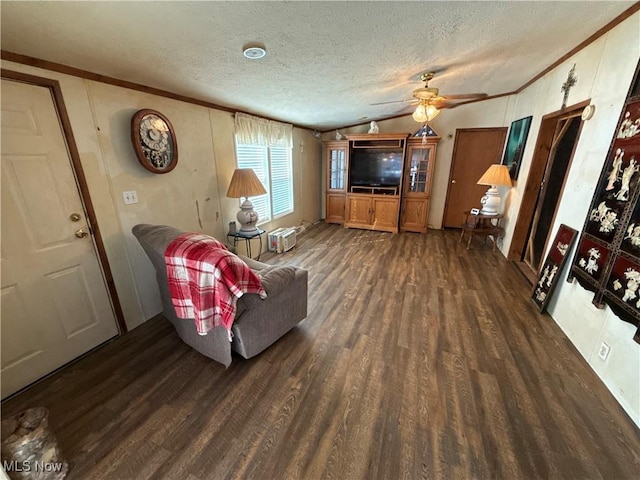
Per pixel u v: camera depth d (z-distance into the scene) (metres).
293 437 1.43
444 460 1.32
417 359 1.97
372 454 1.35
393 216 5.28
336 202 5.90
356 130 5.76
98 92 1.94
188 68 2.03
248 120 3.56
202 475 1.27
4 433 1.15
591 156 2.15
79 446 1.39
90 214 1.97
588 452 1.36
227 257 1.56
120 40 1.52
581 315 2.04
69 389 1.73
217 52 1.81
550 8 1.69
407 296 2.85
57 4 1.15
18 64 1.53
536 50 2.49
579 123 2.62
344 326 2.36
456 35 1.96
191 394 1.69
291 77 2.47
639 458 1.34
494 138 4.82
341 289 3.02
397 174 5.20
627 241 1.63
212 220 3.20
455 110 4.92
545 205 3.21
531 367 1.89
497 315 2.50
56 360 1.88
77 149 1.86
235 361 1.97
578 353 2.02
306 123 4.92
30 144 1.63
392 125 5.44
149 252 1.92
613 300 1.69
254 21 1.50
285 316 2.11
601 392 1.69
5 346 1.63
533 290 2.75
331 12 1.51
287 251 4.26
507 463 1.31
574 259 2.16
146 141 2.23
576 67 2.46
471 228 4.23
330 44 1.90
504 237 4.07
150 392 1.71
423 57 2.34
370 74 2.63
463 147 5.07
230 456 1.35
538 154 3.30
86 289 2.01
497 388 1.72
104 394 1.70
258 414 1.56
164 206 2.56
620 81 1.87
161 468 1.30
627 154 1.70
